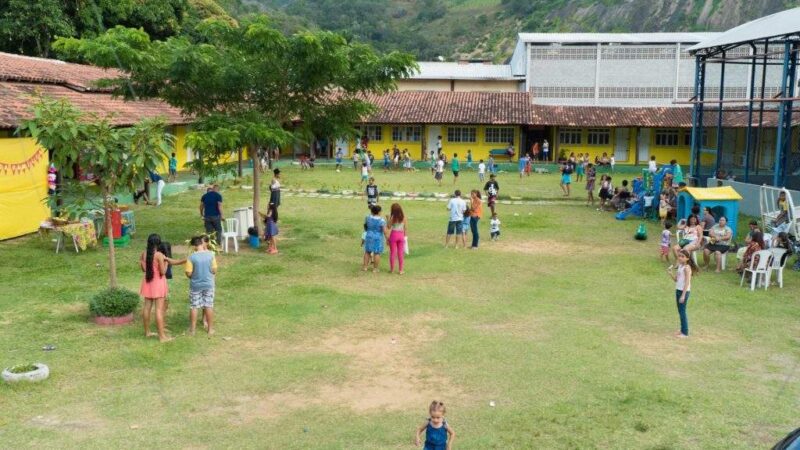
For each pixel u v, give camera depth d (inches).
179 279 581.6
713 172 1354.6
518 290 570.6
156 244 430.3
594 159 1820.9
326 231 821.9
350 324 472.7
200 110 727.1
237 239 722.8
